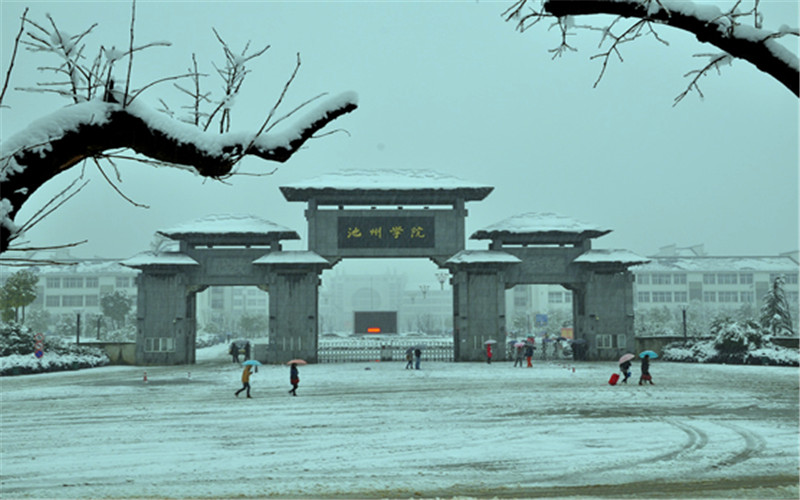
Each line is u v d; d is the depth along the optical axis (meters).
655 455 14.37
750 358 46.88
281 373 40.16
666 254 143.25
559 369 41.97
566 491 11.15
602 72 5.77
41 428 18.84
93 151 4.57
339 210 50.53
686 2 5.30
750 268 121.38
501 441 16.20
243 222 51.72
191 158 4.54
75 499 10.67
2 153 4.09
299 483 11.92
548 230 51.56
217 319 152.75
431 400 25.12
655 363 49.53
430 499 10.62
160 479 12.33
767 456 14.20
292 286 49.09
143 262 48.28
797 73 5.23
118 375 40.22
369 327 126.81
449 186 50.75
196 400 25.89
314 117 4.65
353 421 19.83
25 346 45.84
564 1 5.36
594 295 51.09
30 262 4.12
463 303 49.91
